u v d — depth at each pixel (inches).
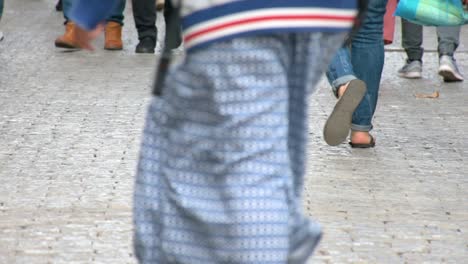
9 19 860.6
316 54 188.5
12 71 613.0
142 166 193.0
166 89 189.0
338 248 308.5
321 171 398.6
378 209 350.9
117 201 353.7
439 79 622.2
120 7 705.6
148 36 700.0
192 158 185.6
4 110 500.4
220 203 183.5
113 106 514.0
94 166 400.8
